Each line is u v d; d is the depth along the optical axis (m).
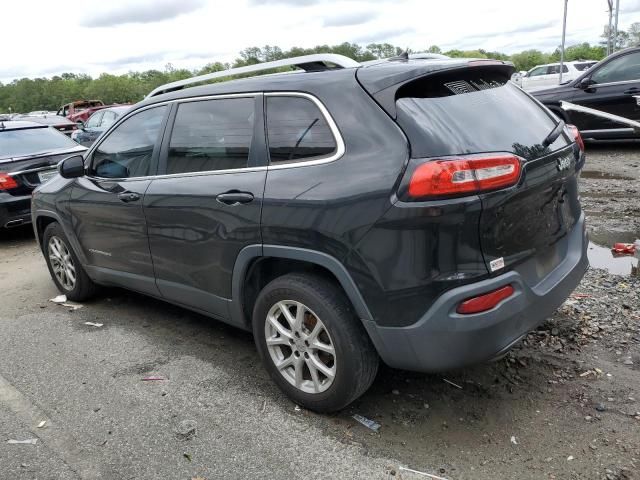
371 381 3.01
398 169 2.58
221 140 3.43
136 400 3.42
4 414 3.36
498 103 3.00
